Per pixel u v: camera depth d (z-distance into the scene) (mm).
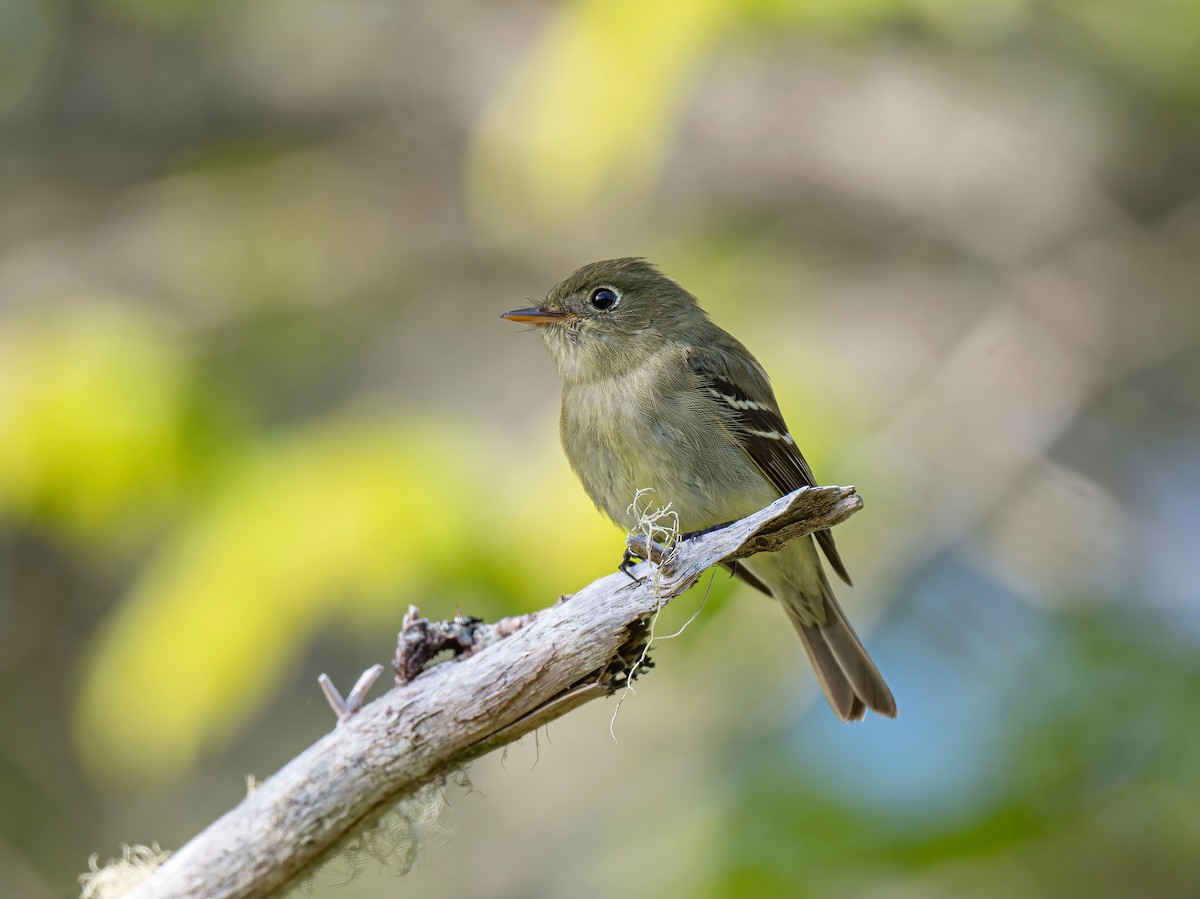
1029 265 14039
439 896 11891
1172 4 11812
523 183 10102
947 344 14180
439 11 15625
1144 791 8844
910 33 13727
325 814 5328
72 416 9930
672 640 10141
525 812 12383
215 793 12430
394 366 14602
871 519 10477
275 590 9117
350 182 15375
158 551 11570
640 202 14531
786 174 14531
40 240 15016
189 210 14961
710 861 8812
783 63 13961
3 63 15031
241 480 9586
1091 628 10141
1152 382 13680
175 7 14906
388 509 9148
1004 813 8641
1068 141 14336
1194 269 13742
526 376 14375
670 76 9273
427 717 5348
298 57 15539
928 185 14445
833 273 14570
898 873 8492
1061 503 11422
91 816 12516
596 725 12312
